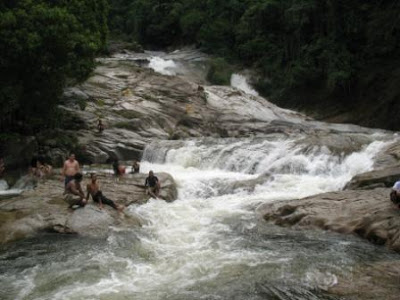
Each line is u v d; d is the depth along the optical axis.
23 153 22.03
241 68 50.47
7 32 18.80
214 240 12.12
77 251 11.46
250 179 17.86
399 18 35.34
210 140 24.88
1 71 20.19
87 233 12.73
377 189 13.91
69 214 13.63
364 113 37.34
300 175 18.42
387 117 35.31
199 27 60.03
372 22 37.34
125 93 31.33
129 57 51.81
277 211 13.70
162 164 23.62
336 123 37.94
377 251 10.60
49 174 20.44
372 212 11.98
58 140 23.64
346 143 19.66
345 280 8.91
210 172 20.88
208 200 16.16
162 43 69.44
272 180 17.50
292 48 46.47
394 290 8.31
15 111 22.53
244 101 35.19
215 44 56.12
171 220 14.12
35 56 19.83
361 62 38.59
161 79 34.91
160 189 16.73
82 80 24.47
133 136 26.19
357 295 8.21
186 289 9.03
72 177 14.99
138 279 9.65
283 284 8.94
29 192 16.31
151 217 14.31
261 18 50.59
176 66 48.28
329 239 11.66
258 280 9.22
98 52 27.36
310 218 12.75
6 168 21.45
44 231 12.95
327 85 39.25
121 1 82.25
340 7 39.75
